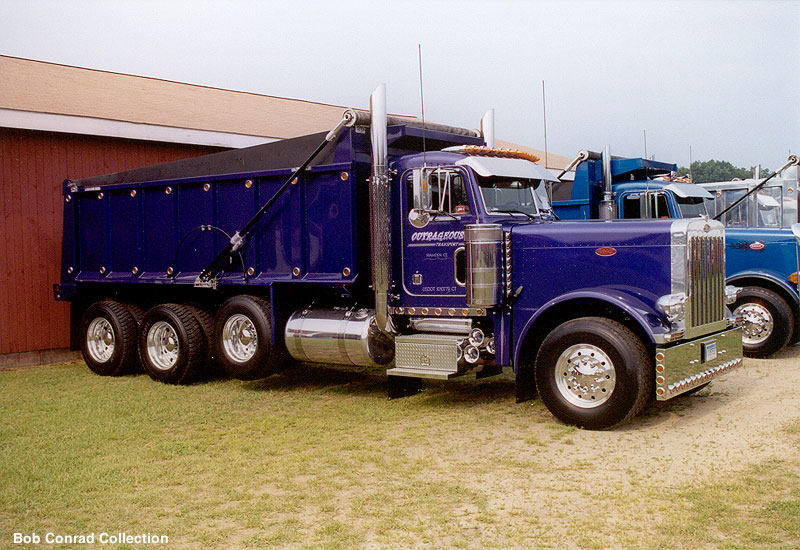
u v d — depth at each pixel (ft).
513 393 27.58
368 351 26.12
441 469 18.66
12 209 36.14
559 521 15.03
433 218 24.82
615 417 21.08
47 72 45.57
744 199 42.06
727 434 20.85
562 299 22.20
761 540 13.71
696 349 22.07
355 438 21.91
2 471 19.10
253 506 16.40
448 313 24.76
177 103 45.80
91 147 38.42
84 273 35.42
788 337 32.27
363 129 26.71
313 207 27.37
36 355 37.17
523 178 25.38
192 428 23.54
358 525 15.14
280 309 28.30
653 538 14.01
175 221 31.91
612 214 41.16
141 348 31.89
